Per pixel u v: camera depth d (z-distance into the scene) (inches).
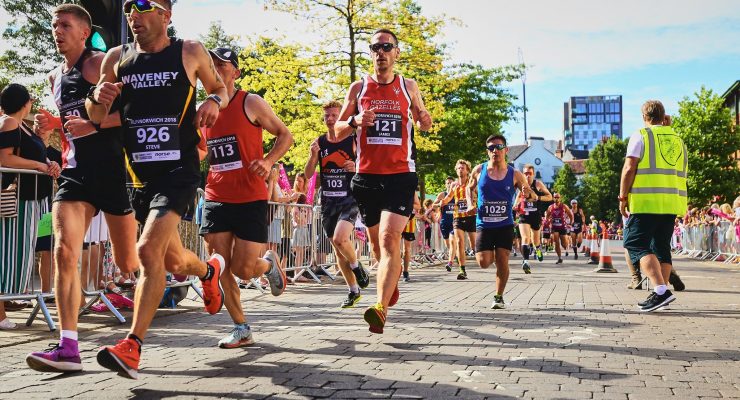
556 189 3745.1
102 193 177.3
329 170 314.5
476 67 1257.4
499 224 303.3
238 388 150.7
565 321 265.6
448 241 662.5
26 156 264.8
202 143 221.6
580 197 3636.8
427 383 155.6
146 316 153.6
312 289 433.4
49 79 198.2
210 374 165.8
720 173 1770.4
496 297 308.5
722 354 192.9
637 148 312.0
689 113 1804.9
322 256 516.4
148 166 167.5
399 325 255.0
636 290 411.8
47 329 251.3
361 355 191.6
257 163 201.6
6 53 1775.3
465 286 456.8
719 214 899.4
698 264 798.5
